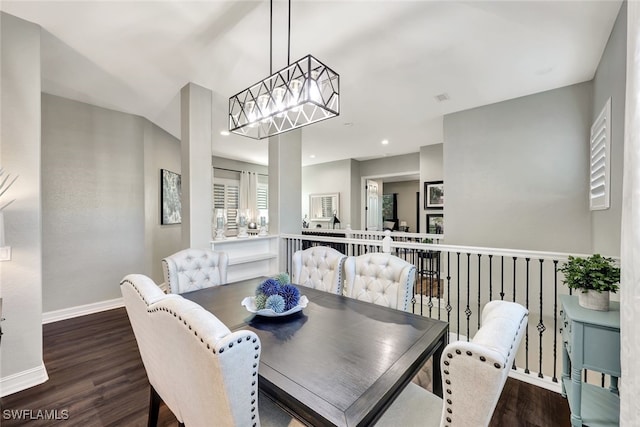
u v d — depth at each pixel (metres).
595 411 1.54
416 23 2.06
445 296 3.99
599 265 1.55
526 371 2.30
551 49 2.39
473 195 3.75
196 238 3.04
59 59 2.56
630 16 1.14
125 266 3.92
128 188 3.97
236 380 0.80
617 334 1.36
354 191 7.21
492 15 1.98
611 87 2.20
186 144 3.04
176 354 0.92
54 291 3.34
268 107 1.88
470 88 3.14
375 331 1.45
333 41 2.28
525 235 3.39
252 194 7.96
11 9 1.93
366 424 0.87
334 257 2.38
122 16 2.01
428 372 1.83
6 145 2.00
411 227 9.34
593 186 2.80
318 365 1.13
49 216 3.30
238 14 1.97
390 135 4.99
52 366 2.34
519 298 3.42
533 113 3.31
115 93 3.29
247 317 1.64
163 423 1.74
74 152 3.49
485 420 0.78
